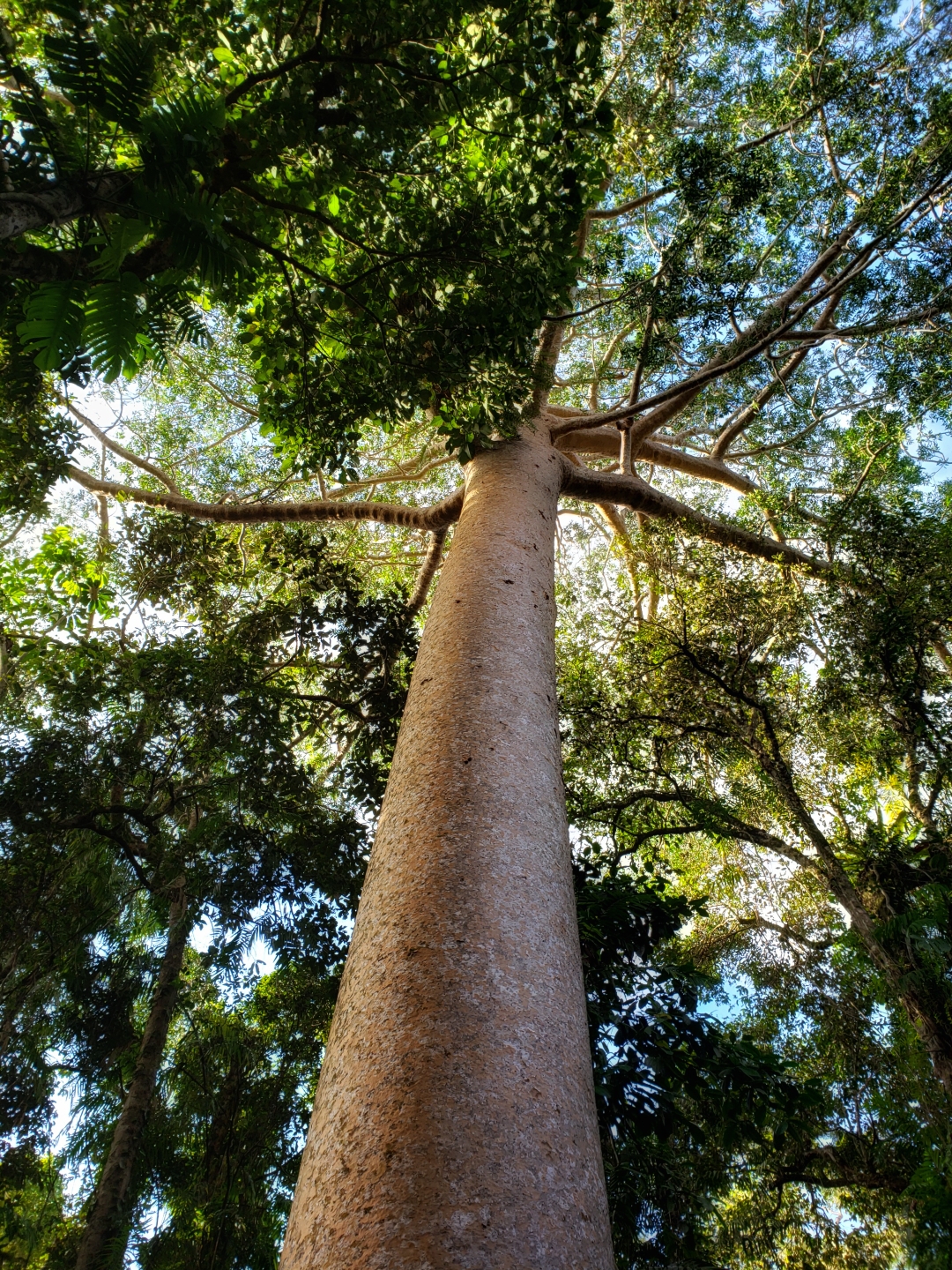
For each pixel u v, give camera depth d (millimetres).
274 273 4633
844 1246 6199
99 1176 6078
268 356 4859
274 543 7398
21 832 5777
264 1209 5863
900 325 7500
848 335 7691
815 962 7129
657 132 8648
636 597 8859
